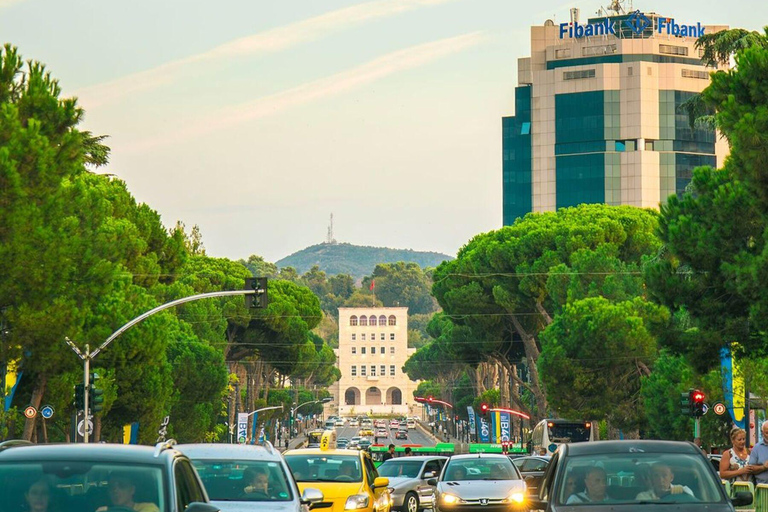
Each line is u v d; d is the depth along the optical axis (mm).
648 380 116938
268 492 29047
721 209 57219
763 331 57875
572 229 147250
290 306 193125
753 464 37469
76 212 69438
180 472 20844
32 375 81625
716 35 83438
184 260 150750
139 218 139875
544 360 132250
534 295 148750
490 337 163125
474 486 55969
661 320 63188
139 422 112250
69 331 65625
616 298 134375
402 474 69062
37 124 61938
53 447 20719
